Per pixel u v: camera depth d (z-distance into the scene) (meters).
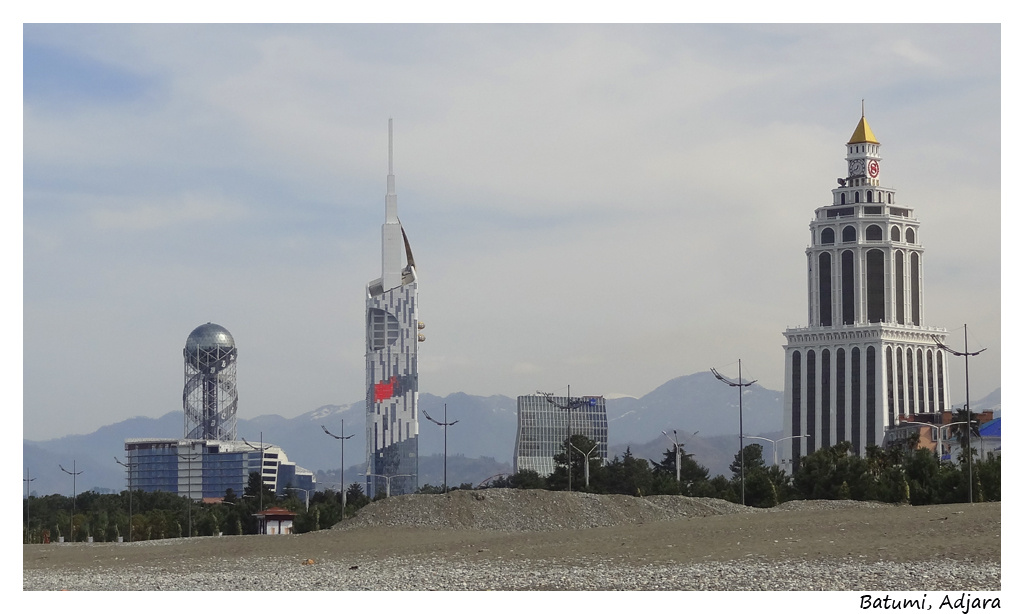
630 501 134.00
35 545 125.81
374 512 129.75
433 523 124.75
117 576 83.94
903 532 83.75
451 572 77.19
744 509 133.88
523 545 92.62
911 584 64.88
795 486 186.38
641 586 67.50
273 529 176.62
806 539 84.31
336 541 108.75
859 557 74.12
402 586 71.12
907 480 163.00
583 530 103.62
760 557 76.69
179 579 79.94
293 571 83.56
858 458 187.12
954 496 148.38
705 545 84.56
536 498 131.50
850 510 108.44
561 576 72.56
